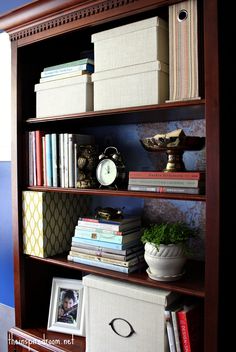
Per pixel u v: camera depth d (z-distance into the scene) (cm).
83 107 142
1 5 206
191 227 150
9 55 201
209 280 109
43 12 144
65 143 150
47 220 158
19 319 167
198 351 124
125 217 154
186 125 150
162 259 123
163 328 122
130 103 128
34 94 170
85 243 148
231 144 116
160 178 122
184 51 116
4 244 217
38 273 175
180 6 116
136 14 126
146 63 123
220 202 106
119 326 133
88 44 163
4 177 214
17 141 162
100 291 138
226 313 114
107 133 177
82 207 179
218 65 104
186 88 116
